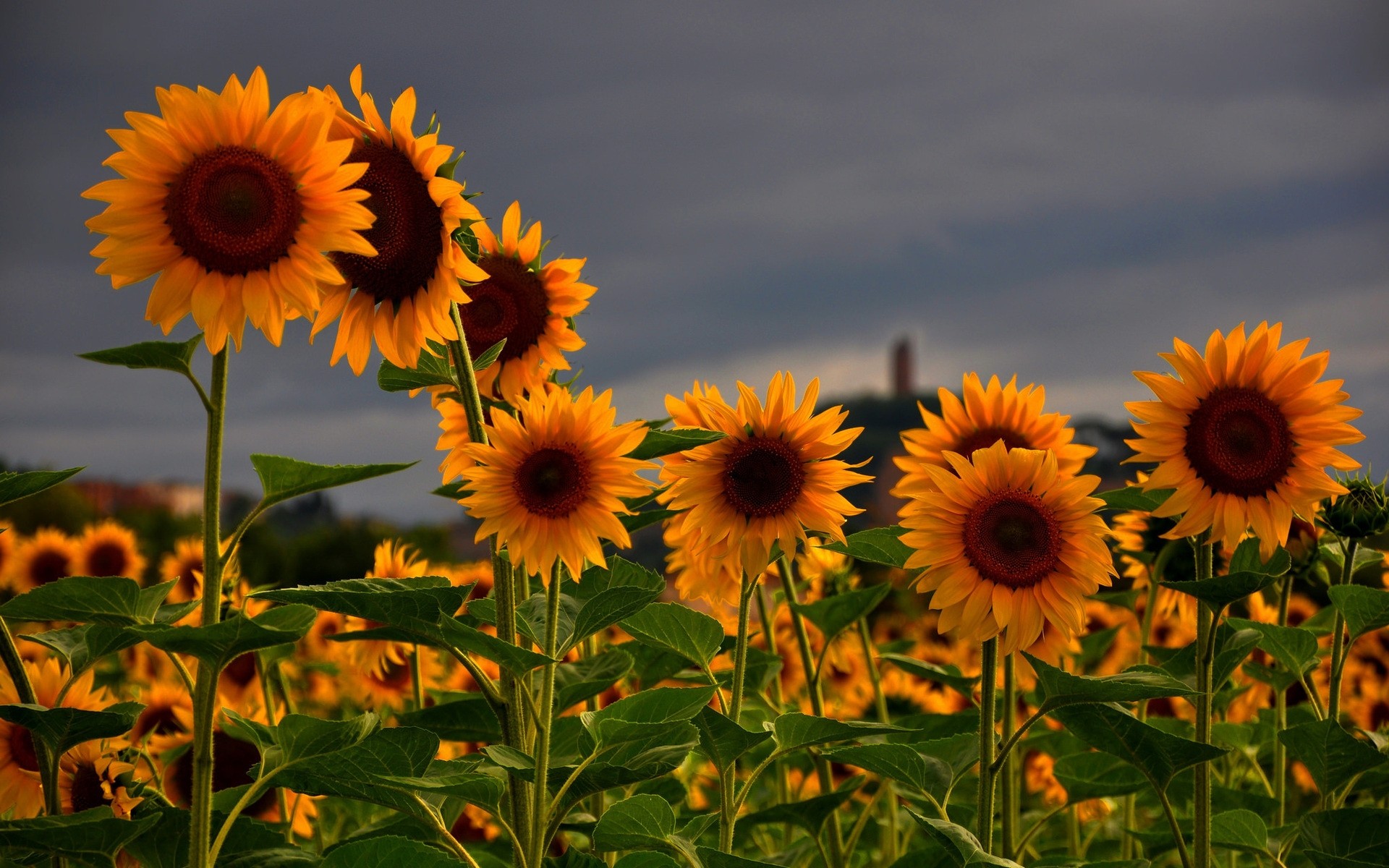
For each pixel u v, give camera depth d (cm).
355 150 295
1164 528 489
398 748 263
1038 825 417
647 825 304
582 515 310
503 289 429
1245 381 341
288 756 263
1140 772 367
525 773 285
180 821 303
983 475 333
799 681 732
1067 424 431
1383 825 315
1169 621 659
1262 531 336
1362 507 387
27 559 812
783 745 325
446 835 293
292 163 272
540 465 308
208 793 251
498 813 293
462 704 386
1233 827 353
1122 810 595
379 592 259
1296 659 380
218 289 268
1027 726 316
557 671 364
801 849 448
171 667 651
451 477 395
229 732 448
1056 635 489
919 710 723
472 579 657
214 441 265
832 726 314
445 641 284
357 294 308
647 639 384
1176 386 341
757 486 365
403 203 296
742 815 423
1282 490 336
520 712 307
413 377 329
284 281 270
